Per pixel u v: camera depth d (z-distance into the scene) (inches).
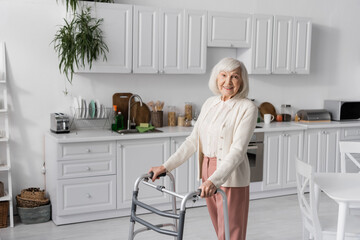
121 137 159.3
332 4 224.7
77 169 154.6
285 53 199.2
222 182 85.4
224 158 91.7
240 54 199.2
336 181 112.2
